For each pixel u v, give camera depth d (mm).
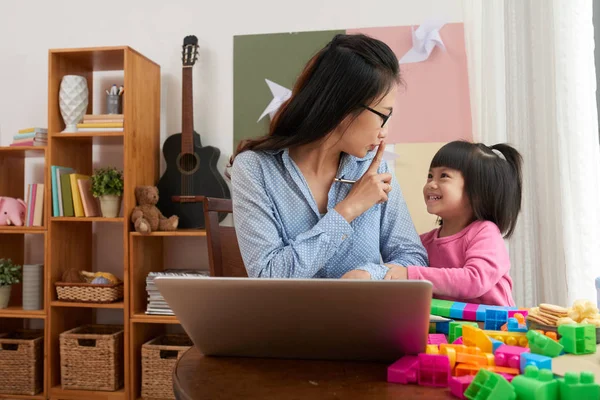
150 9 2830
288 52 2719
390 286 561
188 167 2682
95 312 2855
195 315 644
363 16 2680
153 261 2715
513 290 1934
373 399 537
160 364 2453
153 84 2717
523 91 1902
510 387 493
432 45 2590
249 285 589
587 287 1631
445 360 577
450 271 1240
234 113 2742
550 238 1754
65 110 2613
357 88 1036
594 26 1946
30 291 2621
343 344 650
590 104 1711
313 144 1167
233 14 2768
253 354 695
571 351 669
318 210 1179
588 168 1672
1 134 2893
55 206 2576
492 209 1492
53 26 2891
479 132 2314
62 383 2525
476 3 2326
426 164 2607
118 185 2561
